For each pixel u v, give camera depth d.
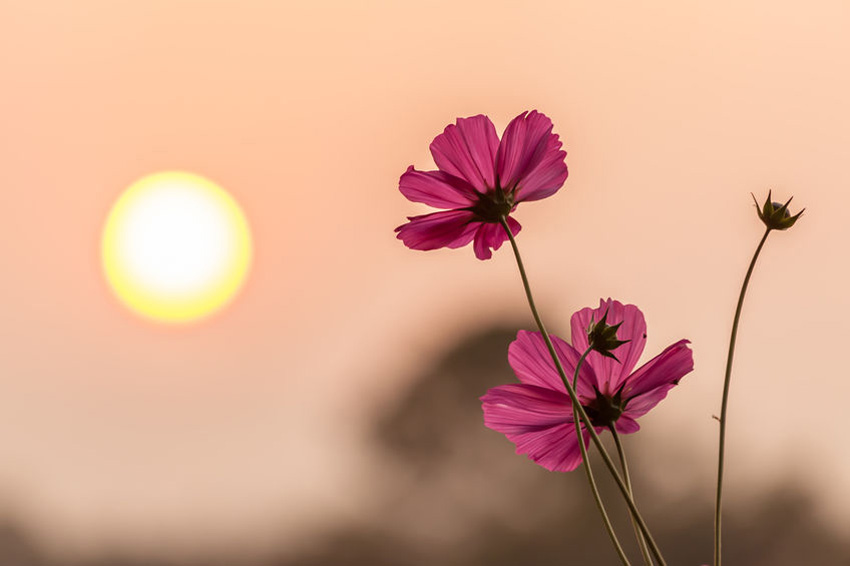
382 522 14.76
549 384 1.37
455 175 1.42
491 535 13.75
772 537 12.27
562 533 13.36
